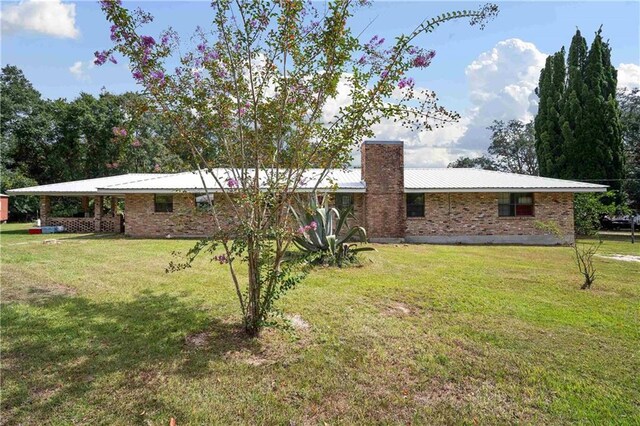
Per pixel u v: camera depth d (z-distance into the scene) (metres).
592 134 24.39
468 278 8.12
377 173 17.03
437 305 5.96
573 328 4.93
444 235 17.38
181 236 17.39
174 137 4.46
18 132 35.69
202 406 3.07
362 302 6.09
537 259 11.45
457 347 4.30
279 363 3.86
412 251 13.26
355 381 3.52
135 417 2.91
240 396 3.23
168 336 4.52
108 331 4.66
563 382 3.50
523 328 4.92
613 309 5.82
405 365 3.85
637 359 4.00
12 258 10.09
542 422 2.89
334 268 9.09
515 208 17.45
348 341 4.45
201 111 4.20
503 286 7.36
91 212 27.06
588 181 24.36
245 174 4.26
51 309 5.52
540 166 27.44
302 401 3.18
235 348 4.20
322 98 4.25
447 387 3.43
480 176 19.47
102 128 34.19
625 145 27.98
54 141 36.94
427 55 4.04
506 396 3.28
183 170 4.57
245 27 4.00
